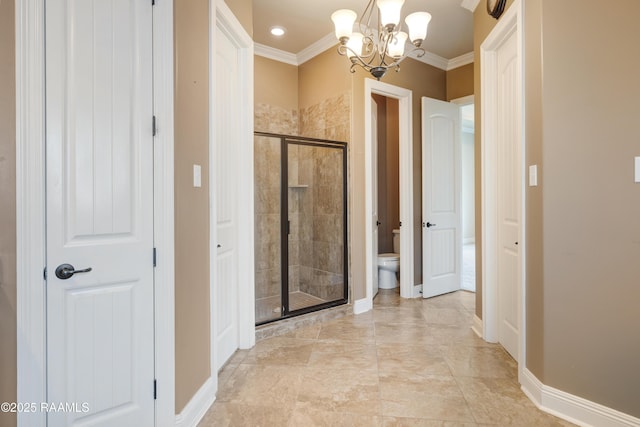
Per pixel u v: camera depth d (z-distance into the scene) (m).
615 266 1.60
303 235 3.66
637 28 1.54
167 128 1.56
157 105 1.55
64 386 1.35
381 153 4.61
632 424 1.55
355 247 3.41
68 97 1.36
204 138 1.90
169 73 1.57
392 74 3.70
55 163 1.33
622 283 1.58
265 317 3.03
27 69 1.26
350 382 2.08
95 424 1.42
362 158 3.48
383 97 4.62
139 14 1.52
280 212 3.28
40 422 1.30
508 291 2.46
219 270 2.24
